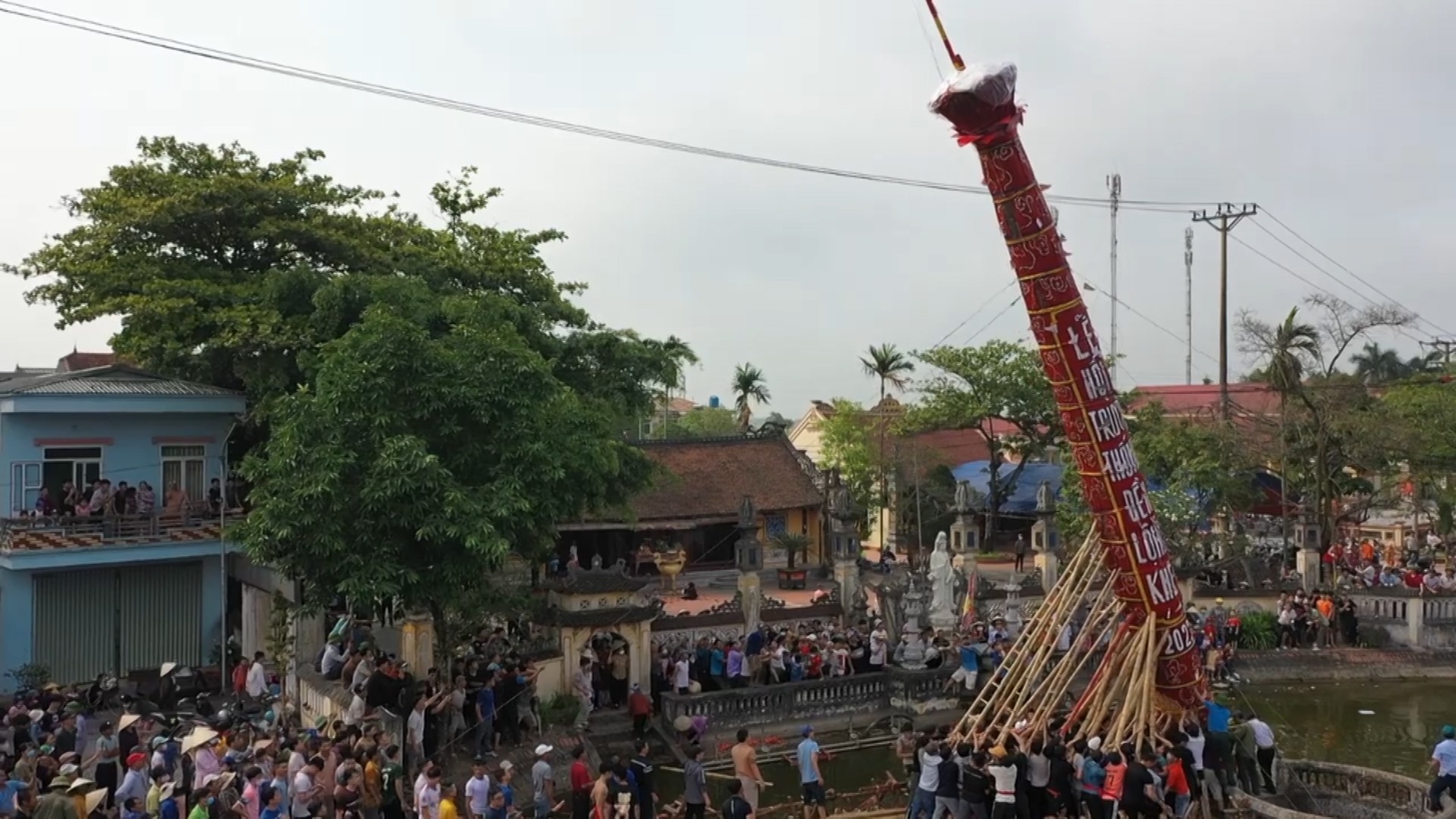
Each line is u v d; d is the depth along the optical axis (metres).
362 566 19.31
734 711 25.31
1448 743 18.23
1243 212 51.62
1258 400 64.12
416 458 19.23
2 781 14.49
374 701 19.72
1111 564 21.02
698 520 47.44
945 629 32.41
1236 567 39.22
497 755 20.98
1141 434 45.41
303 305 28.28
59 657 27.27
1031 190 19.14
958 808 17.19
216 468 29.81
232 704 24.89
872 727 26.78
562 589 25.42
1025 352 52.22
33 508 26.92
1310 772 20.48
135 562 27.25
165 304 26.78
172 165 30.69
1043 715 20.31
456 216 33.78
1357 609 35.25
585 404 27.41
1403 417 42.34
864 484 56.81
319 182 31.59
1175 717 20.55
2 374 37.06
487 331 22.33
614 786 16.50
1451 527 43.91
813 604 35.78
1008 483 54.78
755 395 89.25
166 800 13.88
